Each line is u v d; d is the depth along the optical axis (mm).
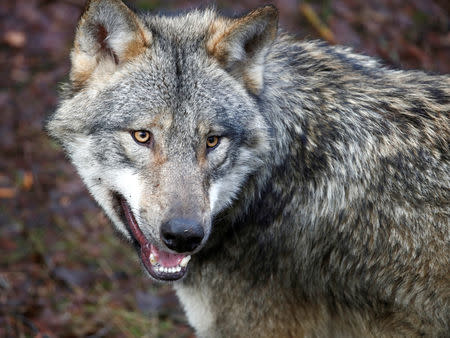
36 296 15484
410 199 10539
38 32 21719
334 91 11062
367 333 11531
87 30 10570
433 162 10609
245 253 11297
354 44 19172
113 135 10484
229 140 10555
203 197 10055
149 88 10414
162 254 10664
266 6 10352
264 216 11133
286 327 11727
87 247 16938
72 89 10977
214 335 11875
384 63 12492
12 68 21016
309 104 10969
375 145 10734
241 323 11648
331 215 10883
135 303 15773
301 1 21109
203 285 11516
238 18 10938
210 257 11414
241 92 10758
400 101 10977
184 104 10305
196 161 10250
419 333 11078
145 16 11320
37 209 17547
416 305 10844
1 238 16781
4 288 15500
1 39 21672
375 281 10945
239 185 10906
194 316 11898
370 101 10977
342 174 10781
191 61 10578
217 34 10656
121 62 10672
